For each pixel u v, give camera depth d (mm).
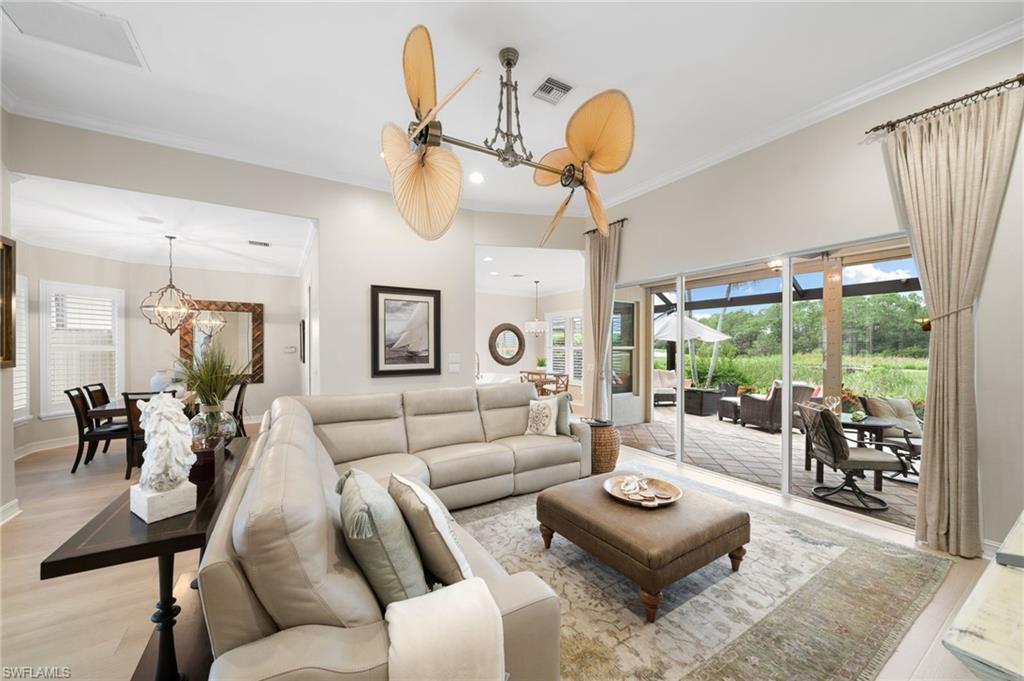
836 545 2582
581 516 2197
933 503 2527
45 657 1666
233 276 6668
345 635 999
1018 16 2209
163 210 4027
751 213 3566
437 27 2215
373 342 4211
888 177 2793
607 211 5027
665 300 4875
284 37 2281
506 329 10016
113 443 5195
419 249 4504
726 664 1631
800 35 2324
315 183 3963
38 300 4816
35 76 2598
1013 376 2344
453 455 3148
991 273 2406
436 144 1701
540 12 2123
